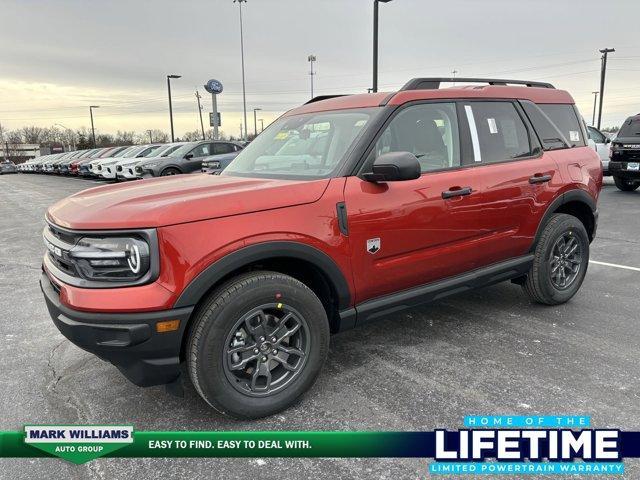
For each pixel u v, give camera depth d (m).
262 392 2.79
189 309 2.48
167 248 2.43
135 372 2.57
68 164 28.88
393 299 3.31
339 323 3.11
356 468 2.43
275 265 2.96
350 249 2.99
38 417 2.88
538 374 3.27
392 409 2.90
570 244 4.46
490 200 3.69
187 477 2.38
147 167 16.02
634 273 5.56
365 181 3.08
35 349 3.83
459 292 3.73
